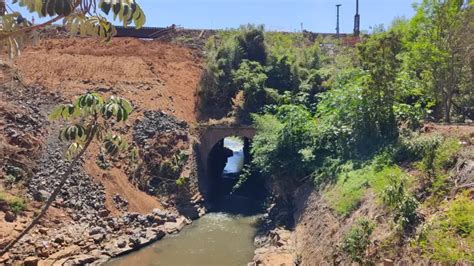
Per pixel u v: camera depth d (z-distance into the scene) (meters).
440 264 9.70
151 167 30.17
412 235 11.48
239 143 57.06
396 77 20.72
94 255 21.34
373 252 12.20
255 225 27.34
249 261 21.58
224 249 23.27
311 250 17.44
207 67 38.62
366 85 20.88
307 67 41.34
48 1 5.22
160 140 31.70
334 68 39.25
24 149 25.27
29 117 28.14
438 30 21.28
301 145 26.09
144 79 37.66
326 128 24.27
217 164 38.56
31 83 33.12
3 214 20.86
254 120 31.86
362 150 20.80
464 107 24.62
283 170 26.22
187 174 30.08
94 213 24.81
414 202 12.27
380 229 12.84
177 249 23.25
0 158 23.73
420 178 13.88
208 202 31.31
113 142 7.94
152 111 34.03
